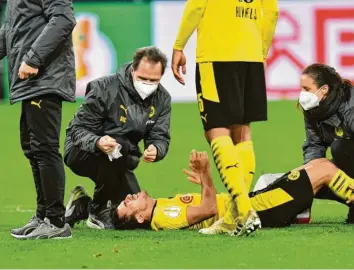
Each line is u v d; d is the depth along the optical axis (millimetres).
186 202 18641
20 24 17016
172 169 31109
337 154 18641
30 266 14586
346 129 18906
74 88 17375
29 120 16922
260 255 15273
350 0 47344
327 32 47531
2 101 50000
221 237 17125
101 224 19141
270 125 41250
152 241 16781
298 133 39094
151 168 31375
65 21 16641
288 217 18547
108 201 19266
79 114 18734
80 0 48562
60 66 17000
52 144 16984
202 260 14898
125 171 19266
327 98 18734
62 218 17297
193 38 48094
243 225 16734
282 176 18828
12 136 39812
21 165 32812
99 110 18641
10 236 17625
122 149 18547
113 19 48688
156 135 18938
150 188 27250
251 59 17172
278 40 47844
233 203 17375
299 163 32250
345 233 17688
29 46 16969
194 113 44938
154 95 18859
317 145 19844
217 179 28500
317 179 18594
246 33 17172
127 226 18641
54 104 16969
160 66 18328
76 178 29031
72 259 15094
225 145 16859
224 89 16969
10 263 14836
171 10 49000
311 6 47531
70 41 17297
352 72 47438
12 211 23078
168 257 15172
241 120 17094
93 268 14367
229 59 16969
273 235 17328
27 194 26719
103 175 18828
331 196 19234
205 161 18250
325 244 16312
